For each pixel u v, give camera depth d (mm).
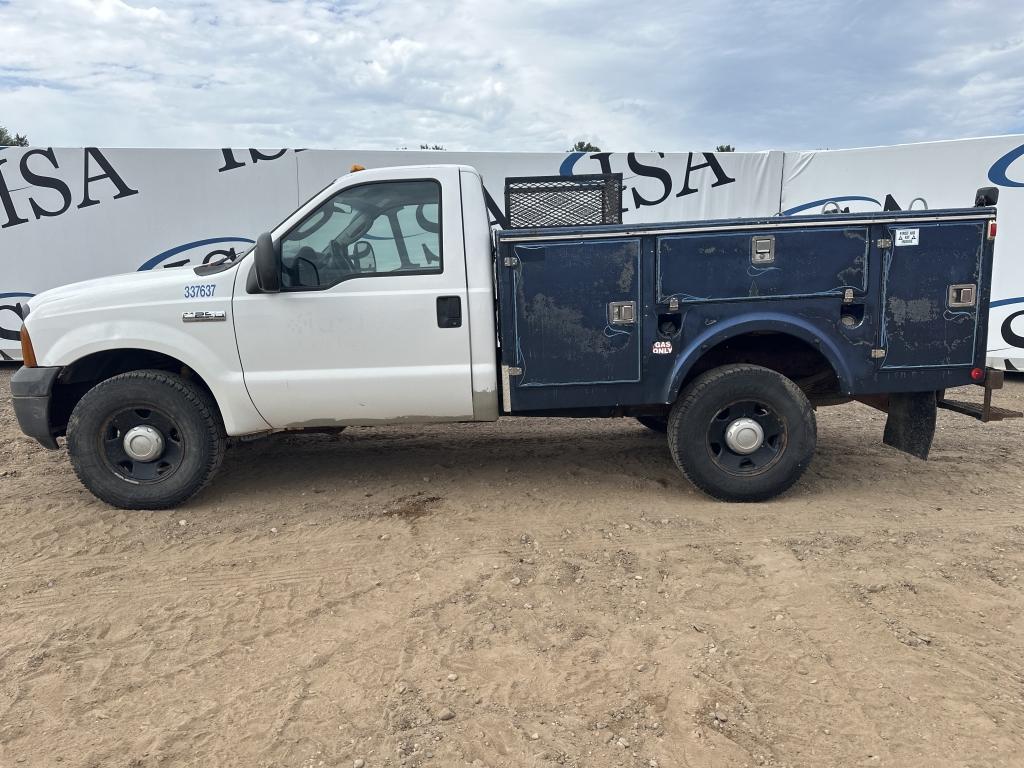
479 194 4363
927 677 2762
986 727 2479
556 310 4305
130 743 2449
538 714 2578
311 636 3111
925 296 4293
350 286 4312
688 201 10117
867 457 5582
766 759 2348
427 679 2787
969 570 3633
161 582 3637
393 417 4516
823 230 4227
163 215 9602
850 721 2523
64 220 9508
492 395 4449
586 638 3064
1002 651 2936
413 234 4355
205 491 4961
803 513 4422
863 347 4328
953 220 4227
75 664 2916
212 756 2387
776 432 4500
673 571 3670
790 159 10078
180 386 4406
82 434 4410
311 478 5219
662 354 4367
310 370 4379
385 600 3416
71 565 3832
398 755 2381
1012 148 8984
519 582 3564
